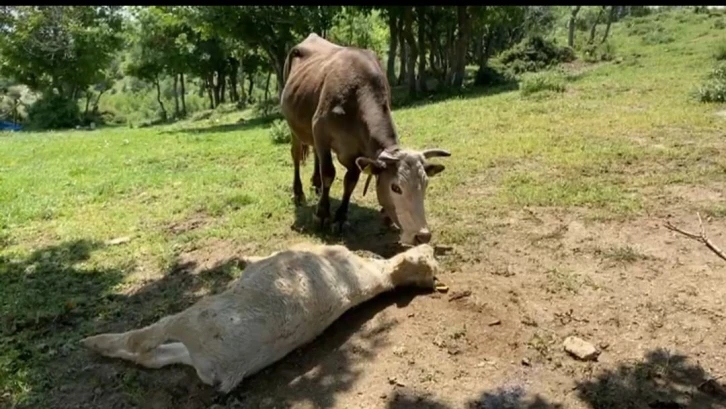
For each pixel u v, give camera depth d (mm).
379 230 5863
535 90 14719
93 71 35438
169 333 3387
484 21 25172
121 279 5070
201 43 38188
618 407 3082
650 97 12367
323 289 3707
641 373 3336
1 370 3598
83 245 5934
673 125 9398
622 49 28250
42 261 5539
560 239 5266
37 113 33375
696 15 38656
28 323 4262
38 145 15227
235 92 42281
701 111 10375
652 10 51125
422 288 4359
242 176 8438
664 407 3064
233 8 19969
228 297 3467
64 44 33719
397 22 26484
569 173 7246
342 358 3615
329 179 5719
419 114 13242
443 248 5137
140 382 3455
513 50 27266
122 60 61750
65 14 33719
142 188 8141
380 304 4195
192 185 8055
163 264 5301
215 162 9992
